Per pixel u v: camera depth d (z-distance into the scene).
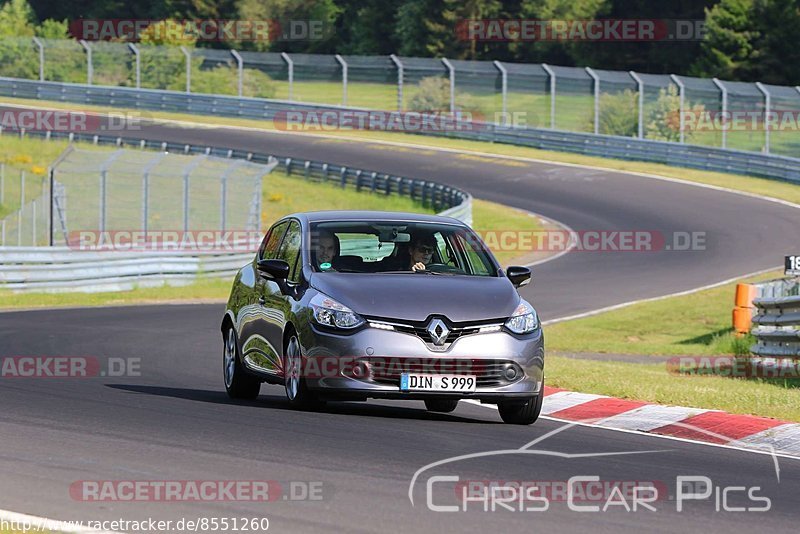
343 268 39.41
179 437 32.59
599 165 197.00
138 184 155.75
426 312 36.75
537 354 37.53
